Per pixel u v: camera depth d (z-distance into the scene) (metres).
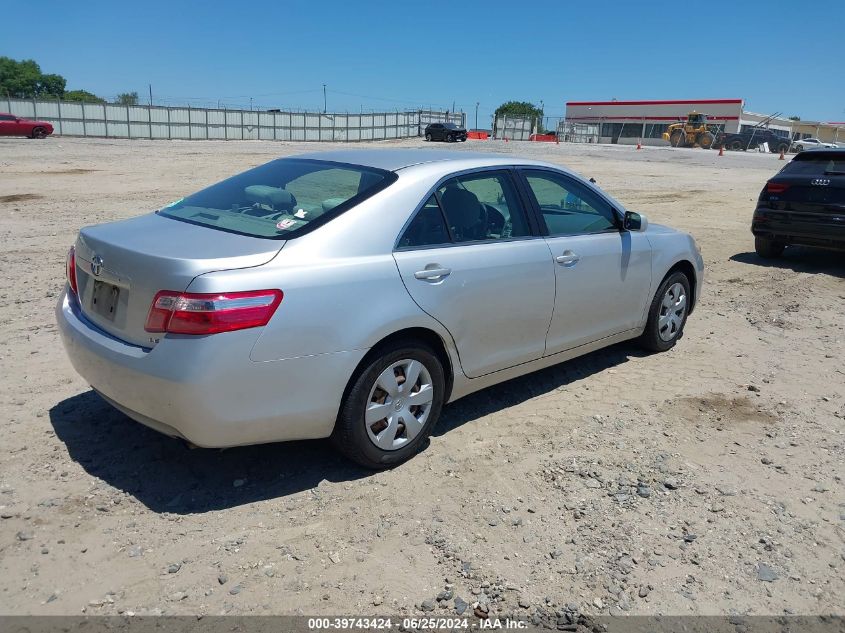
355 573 3.05
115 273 3.49
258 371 3.27
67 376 5.08
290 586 2.95
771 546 3.36
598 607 2.91
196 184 18.56
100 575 2.98
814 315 7.42
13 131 40.75
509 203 4.54
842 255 10.88
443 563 3.14
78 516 3.38
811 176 9.35
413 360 3.88
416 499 3.64
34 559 3.06
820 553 3.32
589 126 71.56
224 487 3.70
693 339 6.53
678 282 6.02
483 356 4.30
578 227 5.03
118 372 3.38
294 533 3.32
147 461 3.92
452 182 4.21
